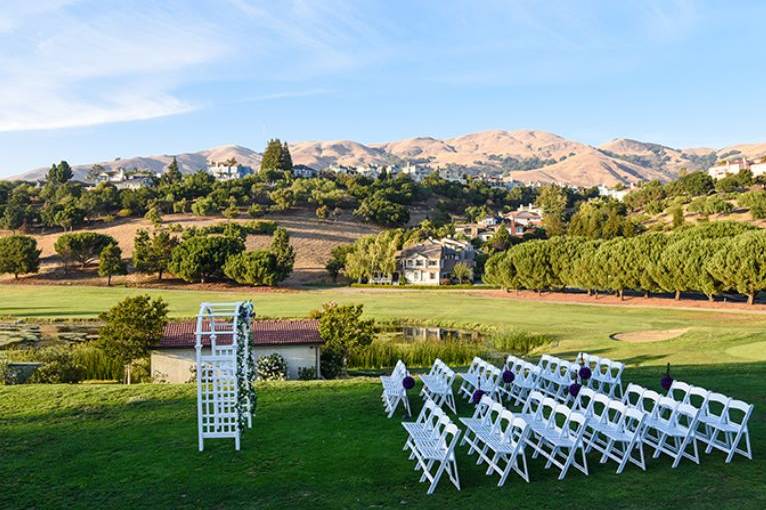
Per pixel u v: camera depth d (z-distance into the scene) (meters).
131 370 30.31
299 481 11.75
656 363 28.19
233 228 121.50
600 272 69.38
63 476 12.20
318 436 14.57
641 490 10.93
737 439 12.19
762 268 54.31
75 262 111.88
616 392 19.31
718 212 133.00
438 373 18.22
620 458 12.73
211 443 14.14
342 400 18.02
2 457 13.30
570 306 66.06
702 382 19.47
